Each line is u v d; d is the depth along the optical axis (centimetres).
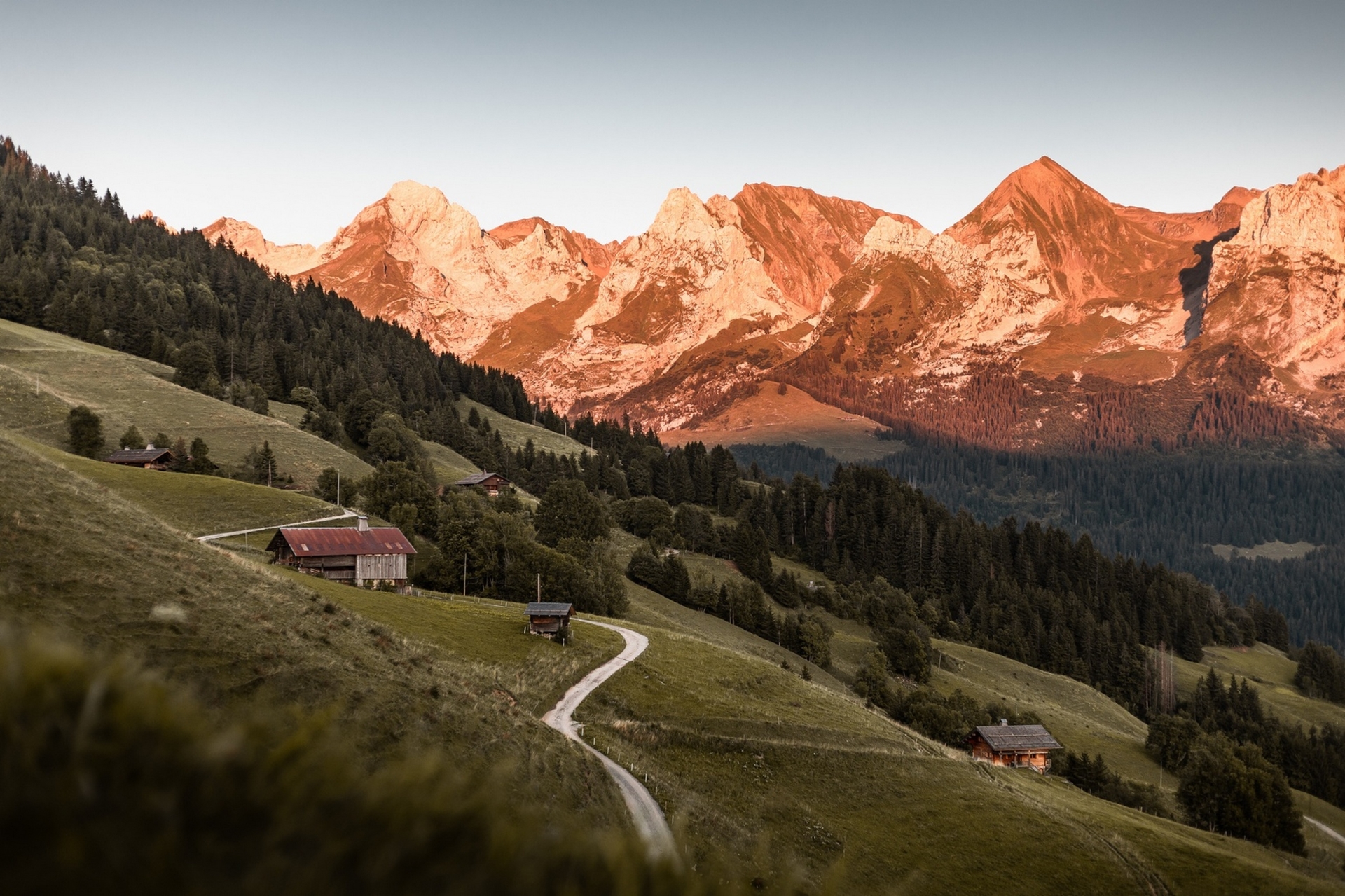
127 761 283
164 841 256
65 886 226
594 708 6569
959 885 5425
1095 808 7444
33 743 273
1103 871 5897
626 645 8788
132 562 3556
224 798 290
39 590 3003
